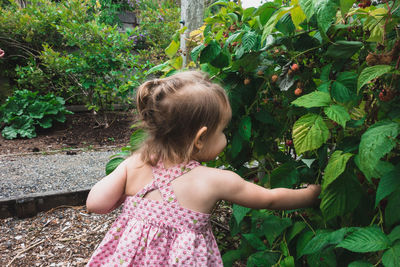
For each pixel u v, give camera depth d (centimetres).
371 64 84
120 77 536
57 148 449
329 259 95
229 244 181
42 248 197
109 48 501
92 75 518
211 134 94
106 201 97
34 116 506
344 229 85
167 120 90
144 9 778
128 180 100
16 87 603
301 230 114
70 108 630
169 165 94
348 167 92
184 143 92
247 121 118
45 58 516
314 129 88
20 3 669
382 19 84
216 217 214
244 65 115
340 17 102
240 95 121
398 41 80
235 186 90
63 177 310
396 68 77
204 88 92
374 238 74
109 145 468
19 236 211
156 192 94
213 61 123
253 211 124
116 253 92
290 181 111
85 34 500
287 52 112
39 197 243
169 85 92
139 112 101
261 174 170
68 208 250
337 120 82
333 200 89
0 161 371
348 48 92
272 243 116
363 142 76
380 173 77
